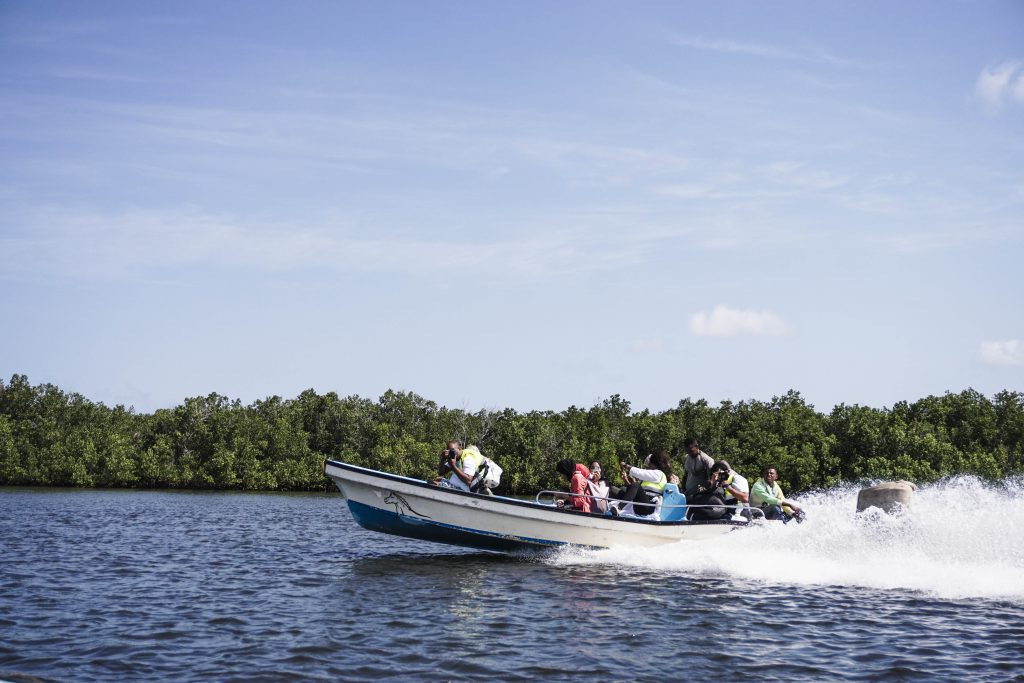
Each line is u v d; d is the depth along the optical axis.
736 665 11.02
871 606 14.63
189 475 84.69
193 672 10.51
